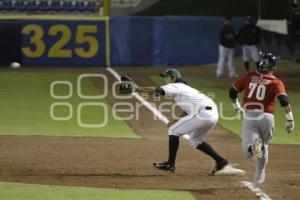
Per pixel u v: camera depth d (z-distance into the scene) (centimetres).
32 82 6431
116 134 4022
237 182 2767
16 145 3594
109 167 3050
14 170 2947
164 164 2841
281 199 2481
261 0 8694
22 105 5109
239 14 8925
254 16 8881
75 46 8012
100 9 9075
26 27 7925
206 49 8225
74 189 2591
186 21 8162
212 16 8919
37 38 7944
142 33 8112
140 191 2575
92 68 7844
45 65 7981
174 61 8175
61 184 2683
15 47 7912
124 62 8106
